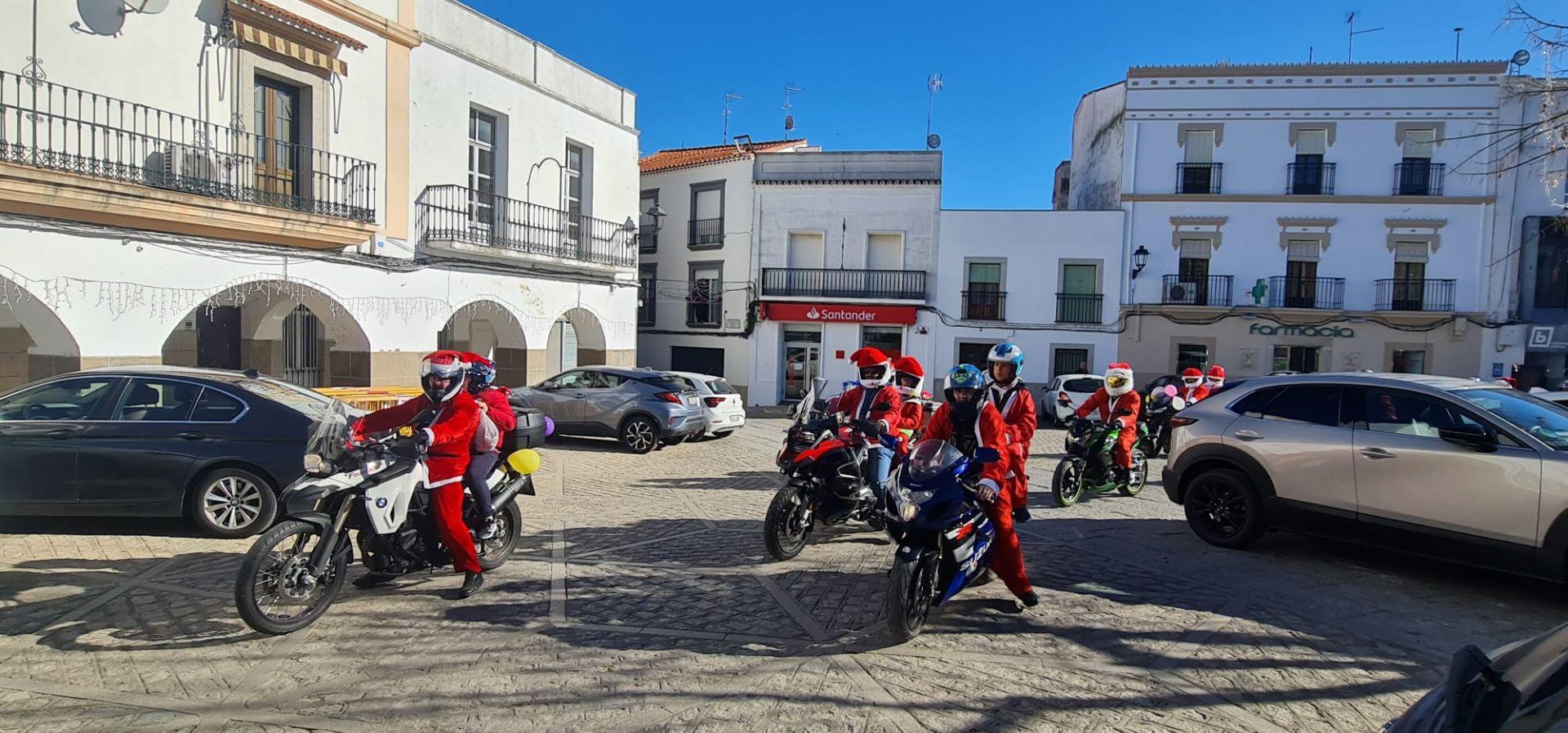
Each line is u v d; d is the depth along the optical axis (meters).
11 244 9.77
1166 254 26.70
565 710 3.98
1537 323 25.23
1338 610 5.68
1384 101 25.64
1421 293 25.72
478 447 6.01
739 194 28.97
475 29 16.69
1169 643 4.98
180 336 14.16
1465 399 6.16
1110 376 9.95
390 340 14.88
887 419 7.07
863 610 5.53
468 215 16.56
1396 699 4.23
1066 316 27.14
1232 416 7.44
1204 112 26.41
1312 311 25.55
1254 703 4.17
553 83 18.78
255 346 15.34
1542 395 10.13
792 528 6.77
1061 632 5.16
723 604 5.60
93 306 10.56
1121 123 27.38
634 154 21.62
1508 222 25.23
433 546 5.71
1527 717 1.86
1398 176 25.66
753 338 28.64
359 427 5.54
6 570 6.05
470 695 4.13
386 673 4.38
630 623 5.20
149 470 7.02
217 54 11.90
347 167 13.89
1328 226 25.92
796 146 33.47
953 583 5.07
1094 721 3.94
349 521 5.29
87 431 7.05
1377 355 25.81
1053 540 7.71
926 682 4.36
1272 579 6.40
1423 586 6.27
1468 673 2.19
